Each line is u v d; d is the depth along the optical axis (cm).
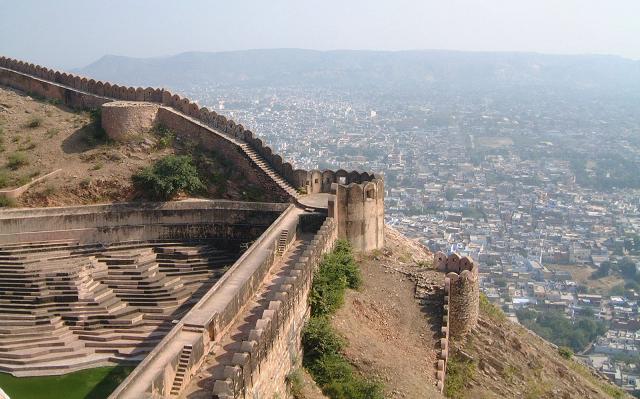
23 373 3073
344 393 2978
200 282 4041
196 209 4469
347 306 3612
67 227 4228
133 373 2214
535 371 4184
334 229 4181
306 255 3394
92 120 5391
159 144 5009
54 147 5012
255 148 5041
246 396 2220
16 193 4450
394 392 3050
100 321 3475
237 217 4466
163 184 4547
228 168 4925
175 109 5394
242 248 4381
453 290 4109
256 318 2953
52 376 3064
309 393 2883
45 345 3278
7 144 5059
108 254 4175
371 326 3622
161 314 3616
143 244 4359
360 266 4316
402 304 3997
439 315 3969
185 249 4328
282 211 4425
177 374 2389
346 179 4834
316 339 3138
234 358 2212
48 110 5644
